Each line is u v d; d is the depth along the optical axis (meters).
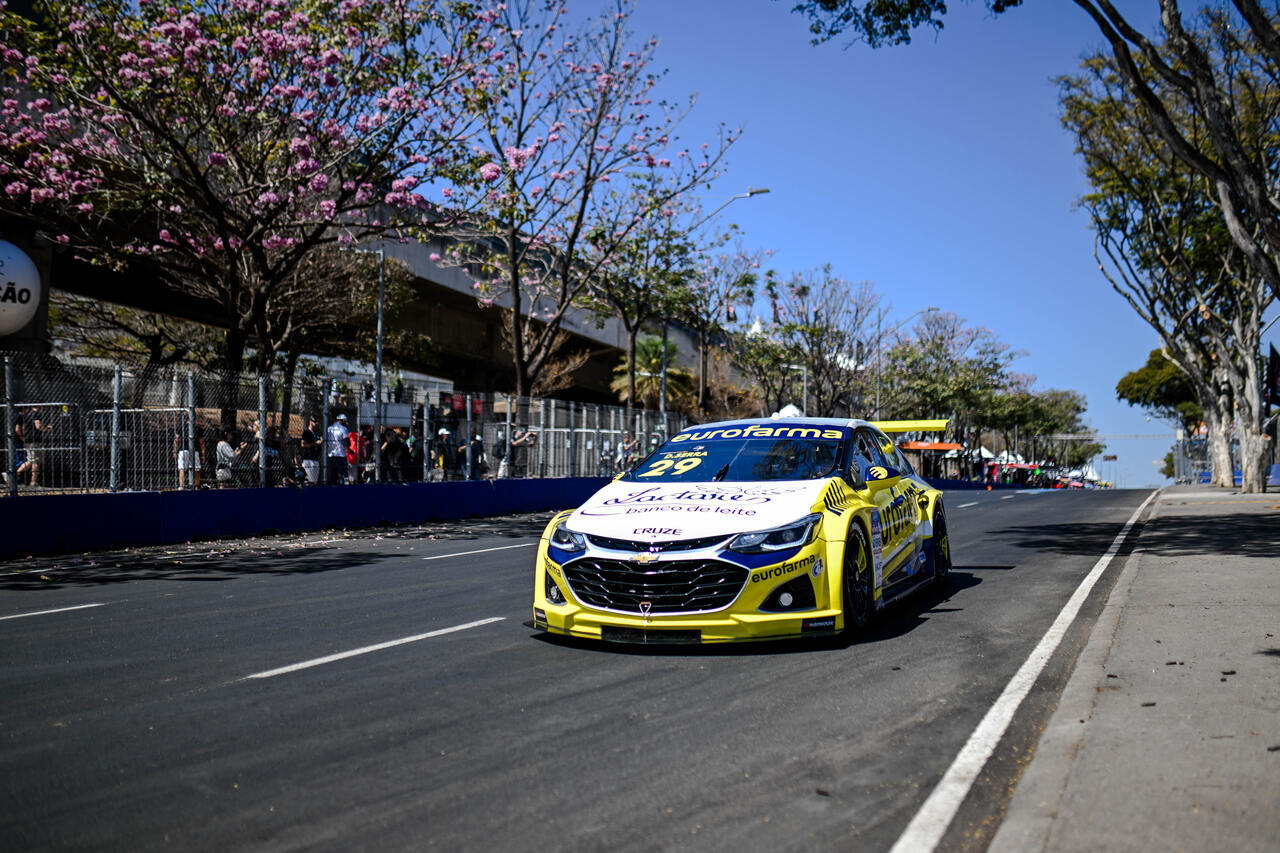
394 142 18.20
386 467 20.78
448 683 5.72
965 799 3.75
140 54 16.36
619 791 3.91
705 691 5.42
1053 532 15.71
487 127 20.86
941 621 7.48
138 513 15.12
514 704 5.23
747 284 39.50
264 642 7.12
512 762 4.28
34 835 3.54
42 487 14.34
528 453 25.00
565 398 57.66
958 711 4.98
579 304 32.44
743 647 6.52
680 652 6.40
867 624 7.04
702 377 39.94
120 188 18.83
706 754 4.35
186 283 28.91
